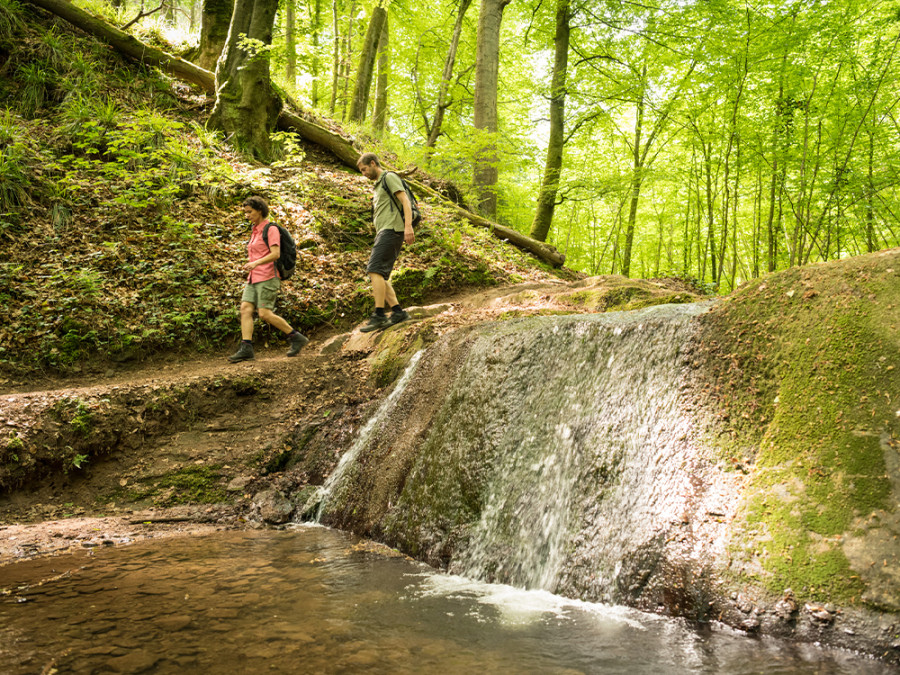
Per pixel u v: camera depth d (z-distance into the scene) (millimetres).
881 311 2803
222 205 8805
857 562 2234
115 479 4797
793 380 2896
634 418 3316
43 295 6539
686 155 14562
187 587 2896
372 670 1977
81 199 7934
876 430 2504
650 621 2498
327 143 11180
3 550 3580
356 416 5387
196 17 24828
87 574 3107
